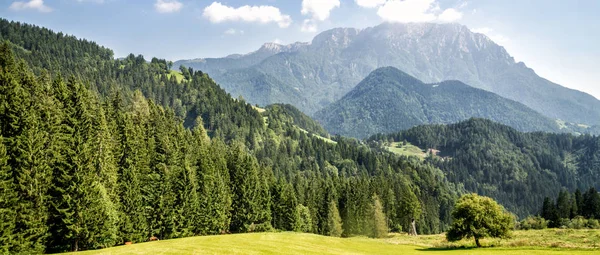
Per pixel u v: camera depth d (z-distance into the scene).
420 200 157.38
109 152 66.19
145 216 68.12
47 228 47.84
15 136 48.25
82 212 50.44
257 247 44.44
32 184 46.66
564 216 146.75
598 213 137.38
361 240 81.62
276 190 106.12
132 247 43.25
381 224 113.50
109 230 54.72
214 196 86.44
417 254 56.59
